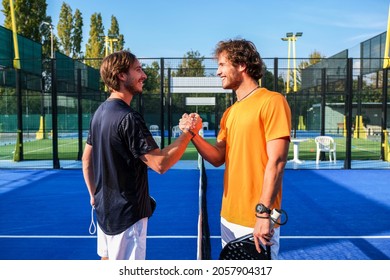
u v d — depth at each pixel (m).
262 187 2.23
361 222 6.14
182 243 5.05
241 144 2.28
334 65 21.09
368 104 27.00
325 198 8.12
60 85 20.50
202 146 2.54
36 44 18.66
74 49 58.56
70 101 28.84
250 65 2.34
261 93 2.28
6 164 13.98
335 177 11.03
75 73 21.70
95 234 5.50
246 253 2.17
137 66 2.52
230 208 2.37
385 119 14.91
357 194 8.53
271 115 2.16
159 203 7.62
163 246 4.93
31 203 7.66
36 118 27.81
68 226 5.95
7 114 26.69
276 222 2.10
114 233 2.40
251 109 2.25
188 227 5.85
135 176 2.41
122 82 2.48
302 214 6.70
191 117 2.52
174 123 28.84
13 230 5.72
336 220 6.29
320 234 5.46
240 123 2.29
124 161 2.37
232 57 2.33
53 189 9.17
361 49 18.17
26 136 27.81
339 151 18.45
